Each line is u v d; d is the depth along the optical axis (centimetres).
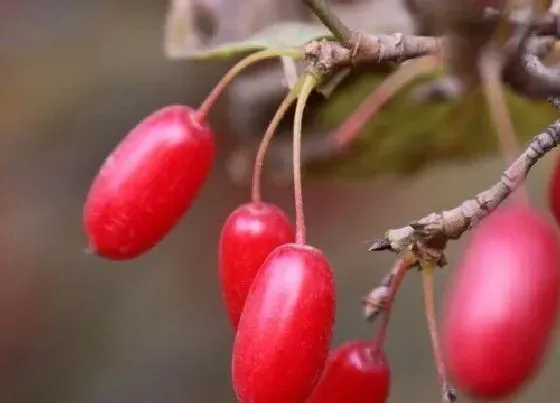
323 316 20
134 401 35
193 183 21
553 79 21
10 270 36
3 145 36
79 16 36
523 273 20
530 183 34
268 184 36
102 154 35
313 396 21
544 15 21
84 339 36
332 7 25
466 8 21
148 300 37
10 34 36
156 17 36
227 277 21
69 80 36
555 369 36
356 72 24
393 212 39
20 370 35
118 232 21
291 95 21
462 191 39
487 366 19
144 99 35
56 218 36
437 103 25
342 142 25
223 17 25
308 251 20
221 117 31
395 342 38
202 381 36
